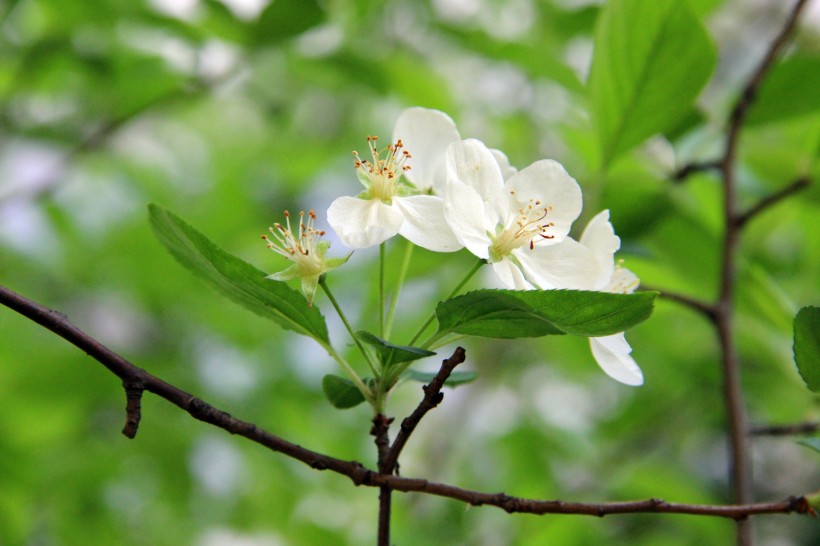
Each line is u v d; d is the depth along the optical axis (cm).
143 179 135
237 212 130
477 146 78
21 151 129
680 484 114
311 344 120
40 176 125
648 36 87
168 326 118
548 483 124
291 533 115
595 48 88
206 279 79
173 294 119
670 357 125
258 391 114
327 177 143
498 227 78
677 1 86
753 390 122
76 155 110
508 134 129
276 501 113
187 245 77
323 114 142
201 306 119
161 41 112
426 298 117
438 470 133
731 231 92
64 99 115
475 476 130
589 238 79
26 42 114
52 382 105
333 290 117
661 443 132
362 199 78
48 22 109
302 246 78
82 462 105
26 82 108
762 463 135
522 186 78
